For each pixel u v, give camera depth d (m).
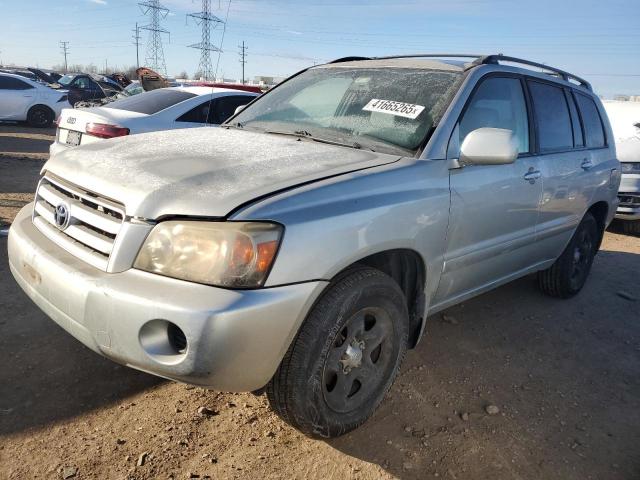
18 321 3.37
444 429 2.74
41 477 2.18
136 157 2.49
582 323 4.26
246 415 2.69
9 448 2.31
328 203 2.22
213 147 2.71
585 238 4.64
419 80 3.21
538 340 3.87
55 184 2.56
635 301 4.86
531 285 4.99
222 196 2.08
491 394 3.10
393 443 2.60
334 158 2.62
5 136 13.20
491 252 3.26
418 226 2.60
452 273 3.00
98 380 2.85
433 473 2.43
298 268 2.06
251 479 2.28
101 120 6.03
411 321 2.89
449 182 2.81
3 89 15.05
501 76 3.41
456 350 3.58
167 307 1.90
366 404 2.58
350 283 2.30
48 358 3.00
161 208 2.05
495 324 4.07
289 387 2.21
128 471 2.25
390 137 2.93
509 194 3.26
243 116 3.66
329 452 2.49
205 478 2.26
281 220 2.05
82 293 2.05
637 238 7.52
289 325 2.06
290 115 3.41
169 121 6.50
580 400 3.14
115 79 26.67
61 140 6.58
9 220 5.45
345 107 3.26
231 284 1.96
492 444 2.66
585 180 4.20
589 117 4.57
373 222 2.34
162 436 2.48
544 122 3.83
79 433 2.45
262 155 2.58
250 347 1.97
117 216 2.17
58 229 2.44
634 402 3.18
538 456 2.61
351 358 2.44
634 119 8.15
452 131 2.90
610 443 2.76
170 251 2.00
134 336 1.97
